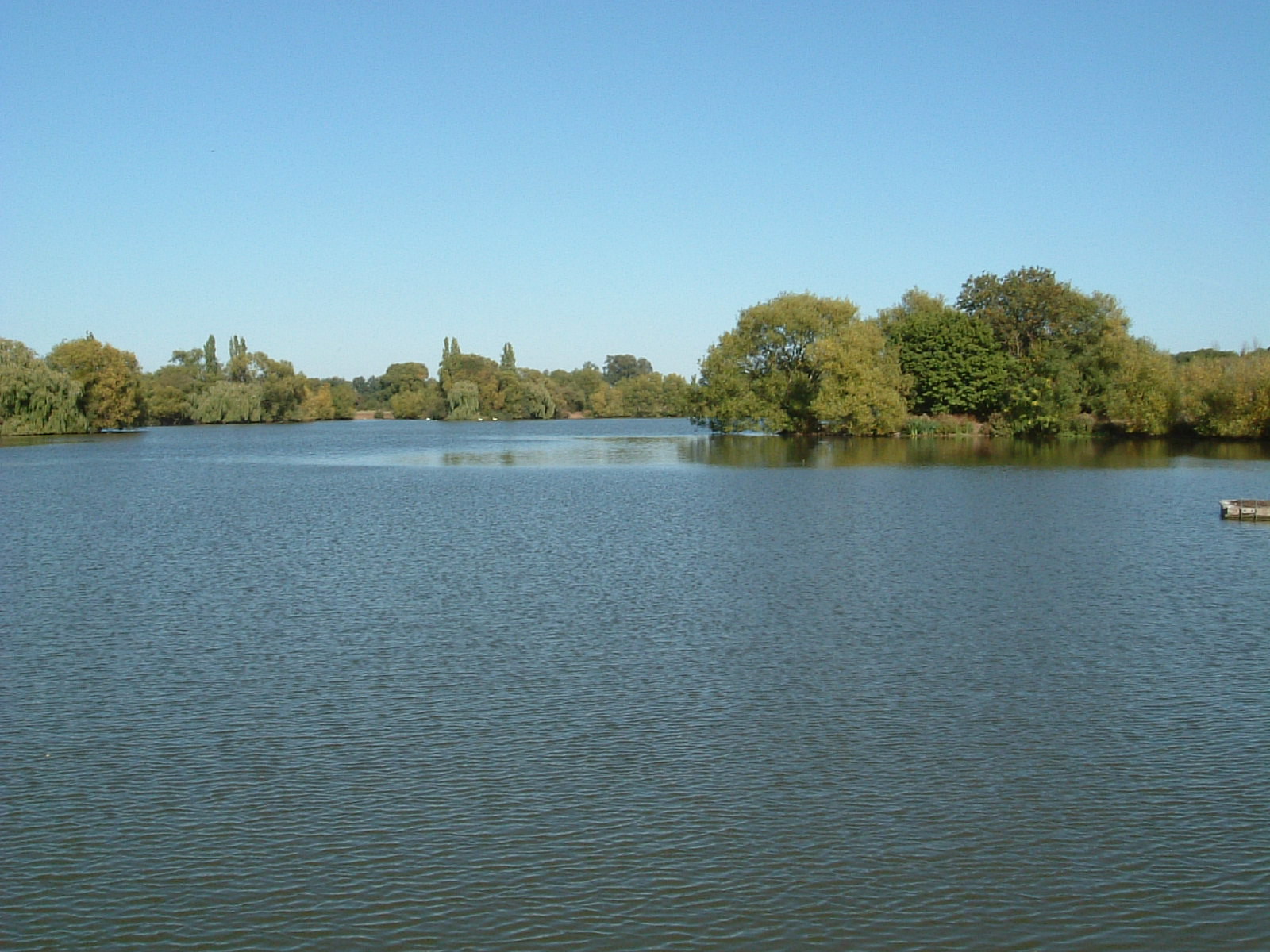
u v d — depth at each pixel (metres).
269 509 57.69
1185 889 14.59
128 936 13.60
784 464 87.62
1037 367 121.31
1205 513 51.97
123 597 32.56
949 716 21.11
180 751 19.41
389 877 14.95
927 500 58.84
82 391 146.50
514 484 72.25
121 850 15.72
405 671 24.27
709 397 126.62
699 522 50.03
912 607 30.70
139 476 81.06
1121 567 36.94
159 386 193.75
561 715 21.25
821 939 13.49
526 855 15.51
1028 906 14.21
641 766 18.61
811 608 30.55
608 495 63.62
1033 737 19.97
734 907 14.19
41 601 32.09
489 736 20.06
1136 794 17.45
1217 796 17.38
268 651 26.08
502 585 34.28
